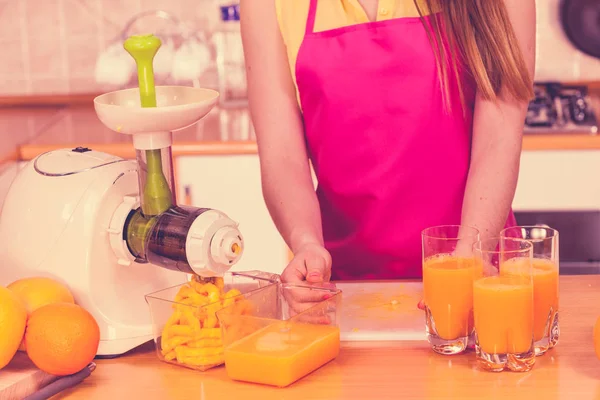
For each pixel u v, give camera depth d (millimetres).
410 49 1708
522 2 1628
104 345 1353
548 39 3652
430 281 1290
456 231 1360
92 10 3766
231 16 3688
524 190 3059
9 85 3828
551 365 1248
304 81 1752
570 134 3047
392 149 1766
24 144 3104
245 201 3090
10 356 1210
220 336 1280
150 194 1320
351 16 1724
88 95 3826
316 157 1839
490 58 1588
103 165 1402
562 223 3074
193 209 1315
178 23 3746
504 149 1631
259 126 1773
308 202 1675
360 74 1728
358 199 1828
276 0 1729
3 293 1199
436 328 1297
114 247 1363
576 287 1582
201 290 1301
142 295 1428
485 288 1210
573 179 3041
